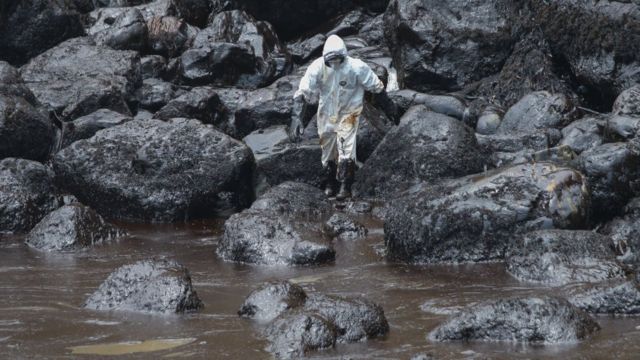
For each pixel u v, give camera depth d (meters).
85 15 57.03
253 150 42.19
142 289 24.44
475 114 43.72
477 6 47.78
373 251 31.30
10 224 35.53
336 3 56.25
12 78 44.69
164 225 37.47
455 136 38.56
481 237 29.11
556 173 29.48
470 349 20.41
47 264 29.94
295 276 27.95
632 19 42.69
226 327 22.52
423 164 38.44
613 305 22.73
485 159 38.56
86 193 39.00
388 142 39.50
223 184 38.72
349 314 21.52
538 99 41.09
